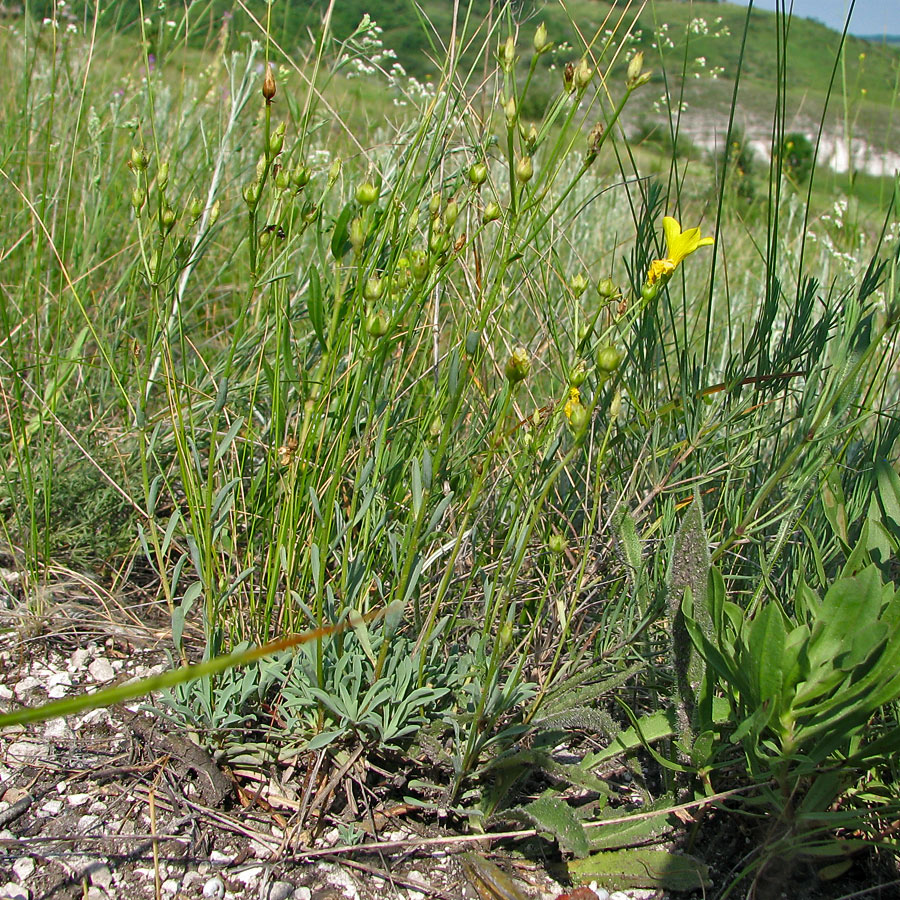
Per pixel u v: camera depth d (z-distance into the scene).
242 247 0.76
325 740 0.36
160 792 0.39
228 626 0.41
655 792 0.41
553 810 0.36
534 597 0.45
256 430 0.51
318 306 0.34
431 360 0.49
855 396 0.42
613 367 0.30
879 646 0.33
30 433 0.52
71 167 0.58
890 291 0.37
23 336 0.59
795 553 0.43
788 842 0.35
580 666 0.42
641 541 0.42
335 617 0.38
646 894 0.37
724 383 0.44
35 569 0.47
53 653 0.45
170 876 0.36
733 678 0.35
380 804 0.39
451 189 0.48
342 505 0.43
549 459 0.42
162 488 0.51
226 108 0.81
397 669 0.38
